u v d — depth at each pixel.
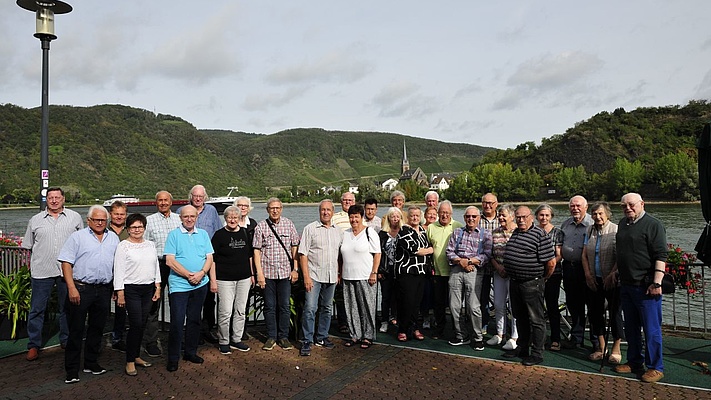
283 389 5.02
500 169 103.31
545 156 115.62
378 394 4.88
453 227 6.99
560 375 5.35
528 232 5.79
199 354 6.18
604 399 4.68
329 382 5.21
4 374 5.42
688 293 7.03
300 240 6.42
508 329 7.07
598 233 5.83
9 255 8.07
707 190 5.41
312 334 6.23
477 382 5.18
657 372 5.14
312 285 6.23
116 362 5.86
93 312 5.38
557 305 6.20
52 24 8.18
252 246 6.39
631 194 5.25
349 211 6.43
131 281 5.33
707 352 6.01
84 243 5.21
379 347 6.44
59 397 4.79
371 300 6.42
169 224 6.49
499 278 6.41
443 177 150.00
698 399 4.64
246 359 5.98
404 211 7.72
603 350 5.80
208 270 5.82
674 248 7.33
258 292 7.27
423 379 5.28
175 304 5.59
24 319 6.76
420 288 6.62
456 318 6.42
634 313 5.31
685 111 115.94
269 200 6.43
